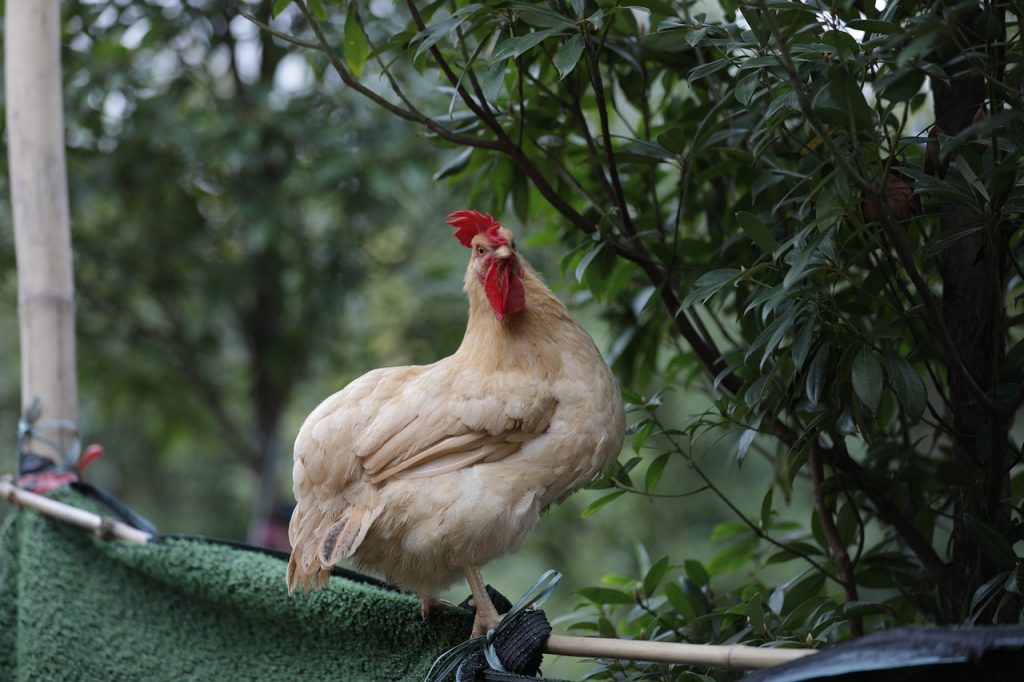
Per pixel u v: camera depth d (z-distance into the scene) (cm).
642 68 281
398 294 690
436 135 288
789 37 204
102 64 509
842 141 221
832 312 222
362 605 252
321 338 613
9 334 806
